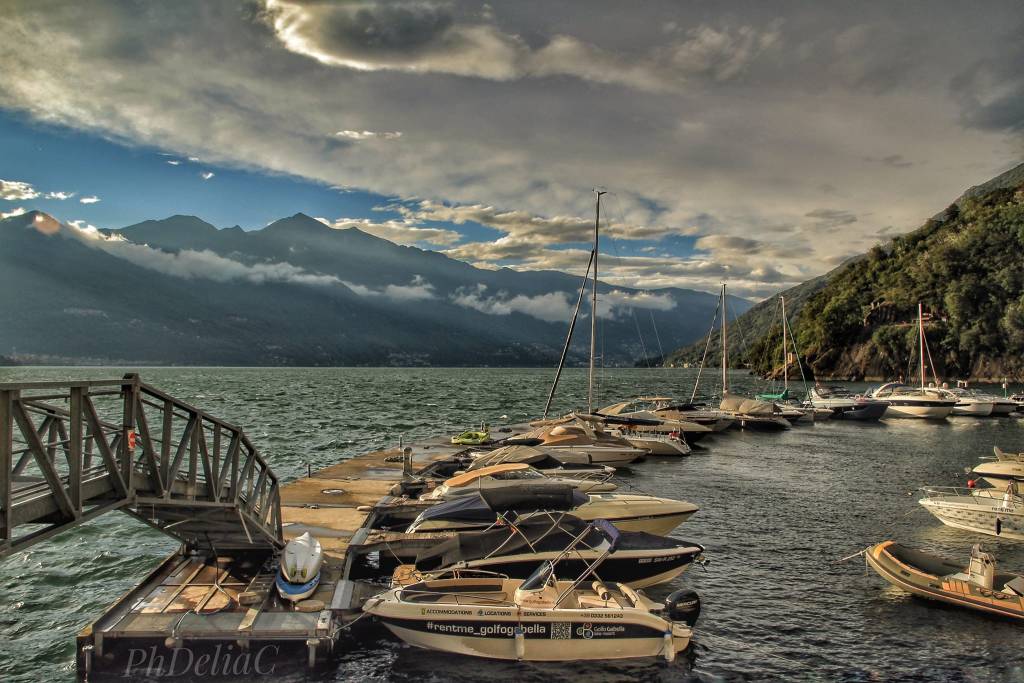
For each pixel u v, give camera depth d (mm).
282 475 33281
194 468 15133
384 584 17828
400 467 31562
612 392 125688
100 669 13039
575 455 35094
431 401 95125
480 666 13656
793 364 170625
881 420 69125
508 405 87625
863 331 159875
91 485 12016
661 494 29641
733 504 27719
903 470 36781
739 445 48062
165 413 14242
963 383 100625
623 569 16953
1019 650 14328
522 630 13859
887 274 167500
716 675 13406
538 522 17203
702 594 17406
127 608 14078
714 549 21250
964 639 14836
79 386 11430
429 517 19000
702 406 65375
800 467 37656
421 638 14047
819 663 13859
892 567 17469
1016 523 22719
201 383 163500
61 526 10969
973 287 134625
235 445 16828
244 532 16844
